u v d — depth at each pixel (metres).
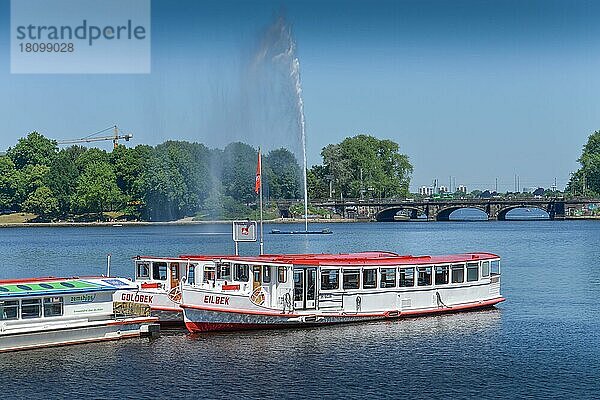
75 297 76.81
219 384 64.50
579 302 107.00
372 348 76.44
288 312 83.50
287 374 67.44
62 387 63.44
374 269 88.56
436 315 93.19
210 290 81.44
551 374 68.50
